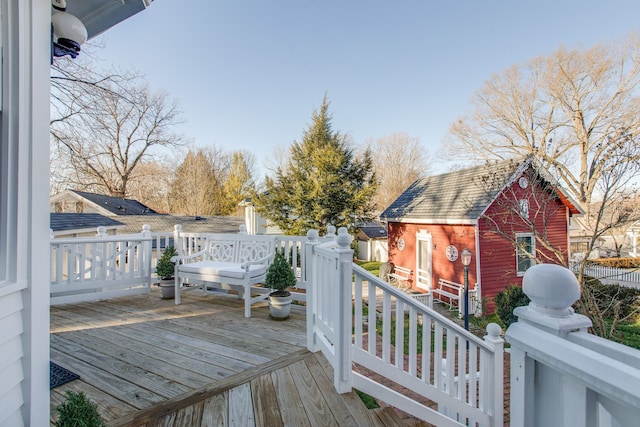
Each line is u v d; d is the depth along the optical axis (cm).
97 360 253
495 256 887
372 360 211
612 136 629
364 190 1266
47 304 142
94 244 427
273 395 204
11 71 127
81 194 1440
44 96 140
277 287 357
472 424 249
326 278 237
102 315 368
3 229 125
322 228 1284
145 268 470
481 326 779
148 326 333
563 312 79
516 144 1538
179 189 2322
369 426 176
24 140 130
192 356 261
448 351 229
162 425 175
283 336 305
